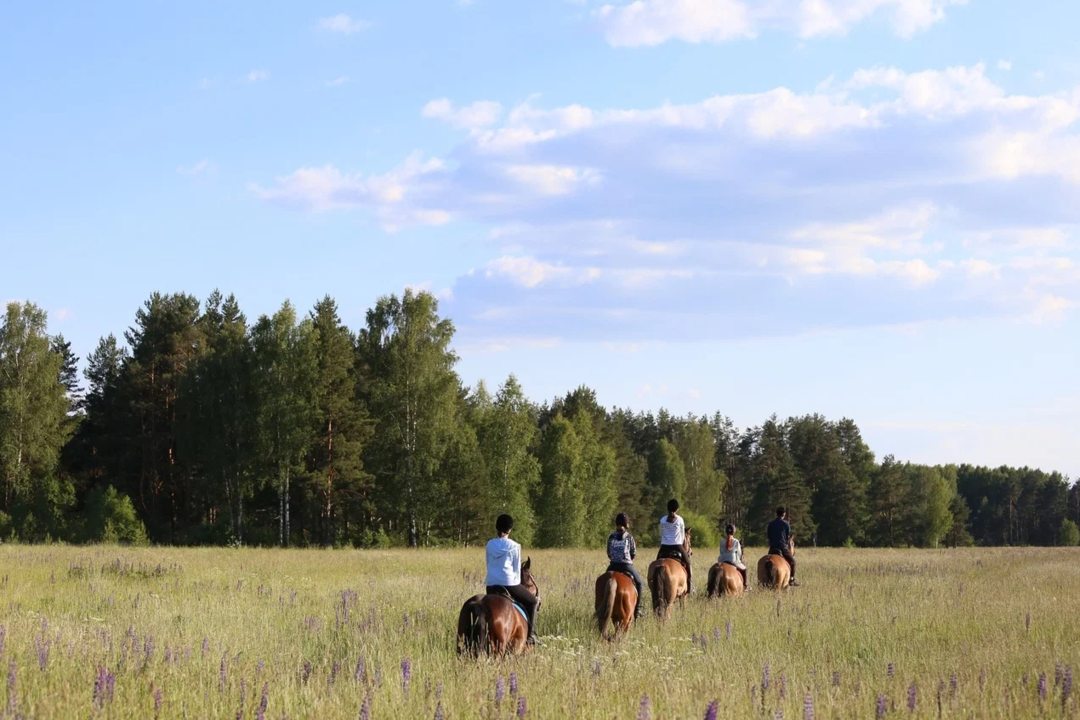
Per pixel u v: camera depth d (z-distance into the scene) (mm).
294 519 70000
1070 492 165125
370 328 63844
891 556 47531
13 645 10719
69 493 61031
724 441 130750
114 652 10719
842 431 129125
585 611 16391
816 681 10414
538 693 9234
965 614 16141
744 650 12688
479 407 75688
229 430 60000
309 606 16969
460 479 63938
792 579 22000
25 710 8211
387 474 62781
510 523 12117
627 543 14984
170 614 14633
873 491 115750
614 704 9070
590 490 78062
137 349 69750
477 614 11031
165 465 67938
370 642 12500
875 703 9156
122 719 8320
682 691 9422
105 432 69500
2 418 60906
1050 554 52375
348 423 61750
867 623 14906
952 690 9742
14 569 22938
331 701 8875
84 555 30438
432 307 62719
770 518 101562
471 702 8953
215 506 67000
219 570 24938
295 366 59250
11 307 63438
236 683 9523
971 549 67562
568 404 99250
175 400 66562
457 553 41375
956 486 170125
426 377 61438
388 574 25594
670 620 15109
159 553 34281
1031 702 9484
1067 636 13914
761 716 8797
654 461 101688
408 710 8727
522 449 68062
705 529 80188
